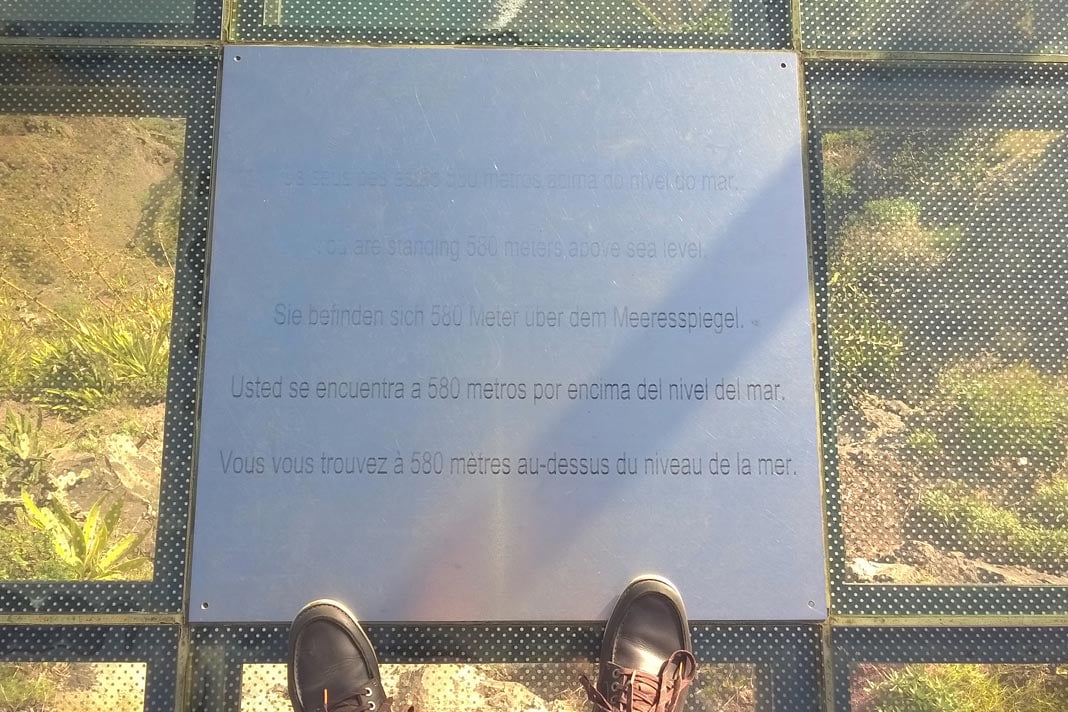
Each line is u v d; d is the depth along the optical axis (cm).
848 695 143
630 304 152
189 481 146
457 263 152
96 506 146
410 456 146
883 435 152
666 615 143
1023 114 164
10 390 150
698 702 143
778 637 145
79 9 161
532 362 149
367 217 153
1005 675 144
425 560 143
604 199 155
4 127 158
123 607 142
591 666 144
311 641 140
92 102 158
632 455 147
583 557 145
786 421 150
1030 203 160
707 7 164
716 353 151
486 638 144
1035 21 166
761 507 147
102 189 156
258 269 151
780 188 158
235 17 160
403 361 149
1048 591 147
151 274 153
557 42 161
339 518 144
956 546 149
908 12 165
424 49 159
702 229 155
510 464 146
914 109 163
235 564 143
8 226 155
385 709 139
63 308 153
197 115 158
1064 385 154
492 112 157
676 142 158
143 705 140
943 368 154
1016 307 157
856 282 156
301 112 156
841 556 148
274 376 148
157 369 150
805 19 164
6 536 145
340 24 161
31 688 140
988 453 152
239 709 140
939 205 160
